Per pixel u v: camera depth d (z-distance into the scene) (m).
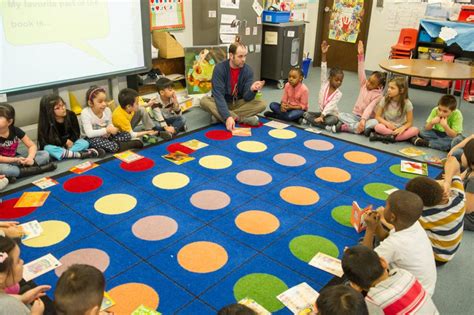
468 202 2.19
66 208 2.36
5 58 3.03
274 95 5.05
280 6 5.67
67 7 3.28
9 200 2.43
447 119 3.37
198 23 4.81
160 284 1.79
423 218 1.90
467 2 5.04
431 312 1.34
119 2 3.63
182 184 2.67
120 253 1.99
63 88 3.50
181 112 4.04
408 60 4.70
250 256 1.99
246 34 5.01
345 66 6.58
